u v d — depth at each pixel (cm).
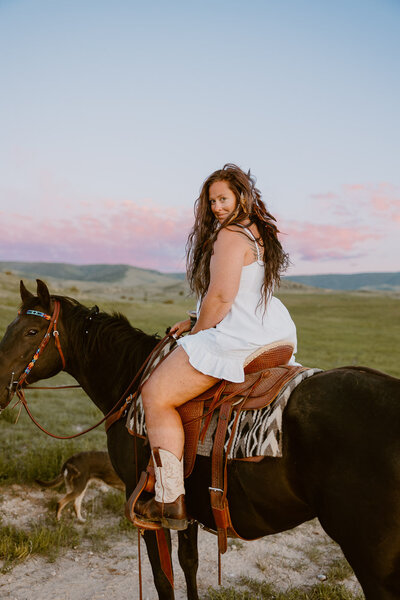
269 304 261
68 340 358
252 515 241
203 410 256
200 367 245
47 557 443
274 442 224
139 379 324
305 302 10975
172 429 251
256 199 267
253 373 254
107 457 550
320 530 527
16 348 339
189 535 320
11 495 566
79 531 499
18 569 421
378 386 217
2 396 335
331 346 3244
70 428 882
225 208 261
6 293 5697
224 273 242
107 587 400
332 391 224
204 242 277
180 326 308
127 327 354
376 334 4697
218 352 245
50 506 545
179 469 250
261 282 255
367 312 8138
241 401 246
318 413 220
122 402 329
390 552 196
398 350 3144
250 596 391
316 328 5191
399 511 192
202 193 275
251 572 435
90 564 437
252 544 490
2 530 471
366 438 204
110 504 559
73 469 522
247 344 246
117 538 487
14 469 620
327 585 398
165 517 248
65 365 363
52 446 720
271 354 254
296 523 245
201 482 256
